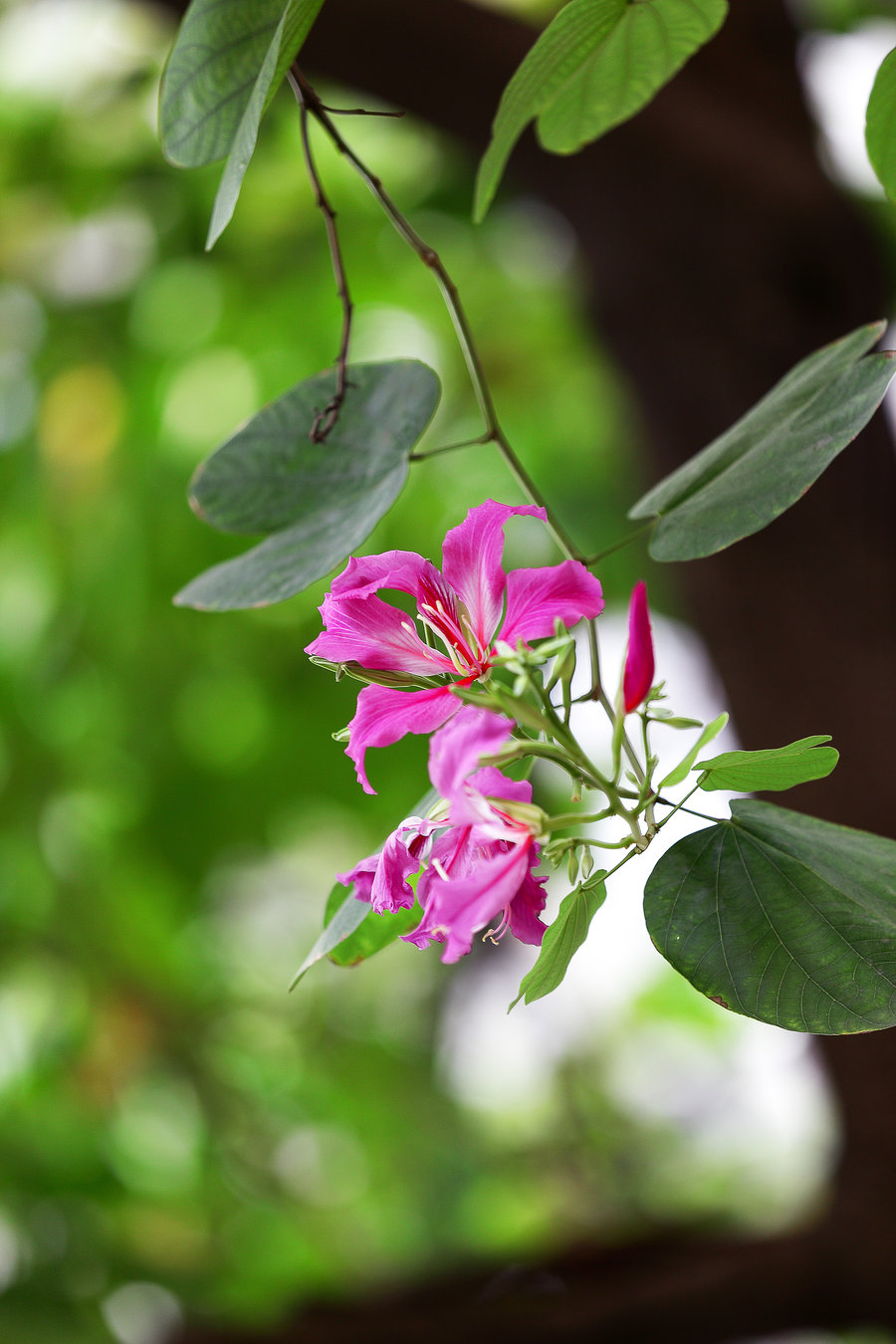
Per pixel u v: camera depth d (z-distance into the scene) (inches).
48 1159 160.2
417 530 175.8
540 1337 122.7
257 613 176.6
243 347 172.7
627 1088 237.8
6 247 167.3
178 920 181.2
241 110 71.4
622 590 169.0
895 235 131.7
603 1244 130.1
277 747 175.0
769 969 68.3
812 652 105.4
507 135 74.3
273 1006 214.2
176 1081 185.0
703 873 68.8
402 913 72.1
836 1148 119.7
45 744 175.8
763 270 110.3
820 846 68.6
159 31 139.9
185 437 171.0
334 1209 202.2
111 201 163.2
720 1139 224.2
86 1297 146.2
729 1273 121.1
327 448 73.5
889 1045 110.0
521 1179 219.6
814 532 105.7
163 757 176.1
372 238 165.3
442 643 68.9
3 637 175.2
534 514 68.7
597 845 67.4
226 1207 174.1
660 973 236.1
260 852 175.6
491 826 66.9
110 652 173.2
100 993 180.4
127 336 168.6
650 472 118.0
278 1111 198.7
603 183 110.6
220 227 68.7
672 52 74.4
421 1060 222.5
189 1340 133.8
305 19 68.9
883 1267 116.5
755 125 105.1
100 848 179.0
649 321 112.7
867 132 72.2
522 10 133.1
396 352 177.2
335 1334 129.0
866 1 128.3
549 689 66.9
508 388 177.5
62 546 170.1
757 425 71.1
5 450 171.8
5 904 178.2
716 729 67.1
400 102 106.3
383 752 171.9
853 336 71.0
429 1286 129.0
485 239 164.7
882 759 104.3
